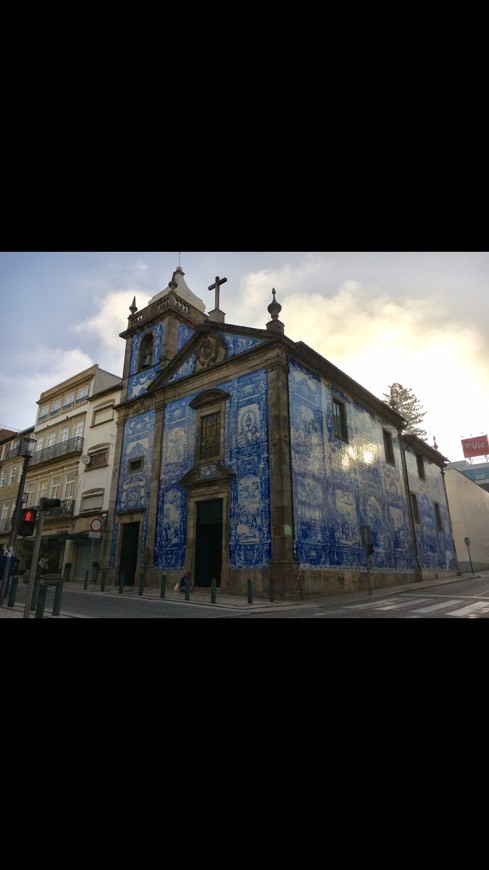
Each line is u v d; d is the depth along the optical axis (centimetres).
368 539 1605
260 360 1622
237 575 1437
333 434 1808
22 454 1362
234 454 1591
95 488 2358
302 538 1445
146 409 2098
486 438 9056
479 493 4341
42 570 2230
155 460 1920
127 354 2419
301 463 1544
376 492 2081
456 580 2416
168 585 1669
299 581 1359
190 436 1803
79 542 2344
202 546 1630
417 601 1274
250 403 1605
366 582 1773
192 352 1942
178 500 1759
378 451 2211
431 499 2903
